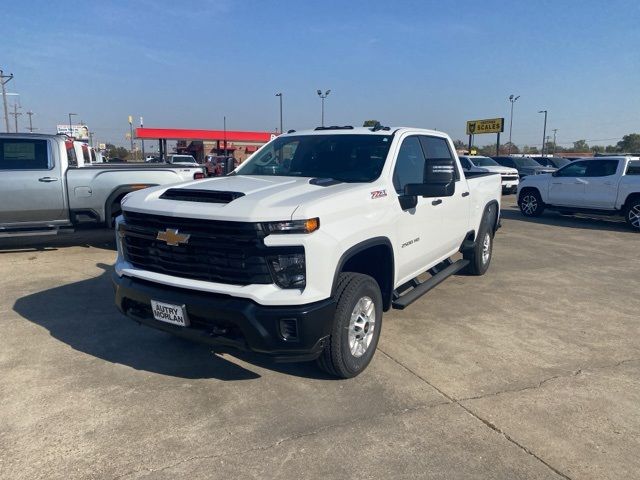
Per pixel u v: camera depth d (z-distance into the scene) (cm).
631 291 672
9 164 784
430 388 385
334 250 347
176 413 345
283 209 333
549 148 8719
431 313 562
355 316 384
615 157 1298
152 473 283
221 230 338
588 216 1530
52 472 283
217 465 291
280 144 534
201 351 448
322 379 398
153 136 4581
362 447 310
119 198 848
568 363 437
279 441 315
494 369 421
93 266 743
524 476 286
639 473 290
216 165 2870
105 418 338
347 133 505
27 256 806
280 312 327
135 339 474
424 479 282
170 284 355
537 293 653
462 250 676
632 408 362
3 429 323
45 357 432
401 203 449
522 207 1513
